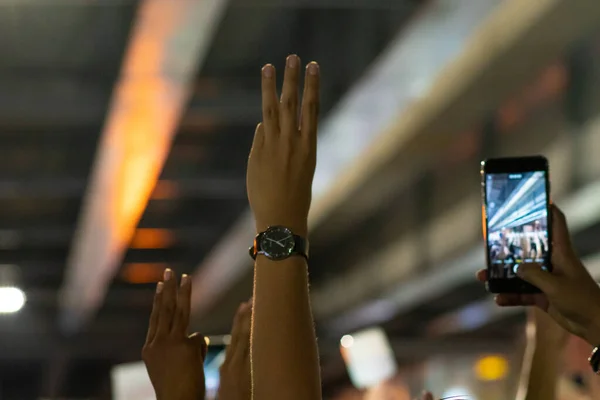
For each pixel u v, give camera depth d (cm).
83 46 867
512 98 737
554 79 711
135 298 1977
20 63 899
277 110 184
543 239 211
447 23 627
